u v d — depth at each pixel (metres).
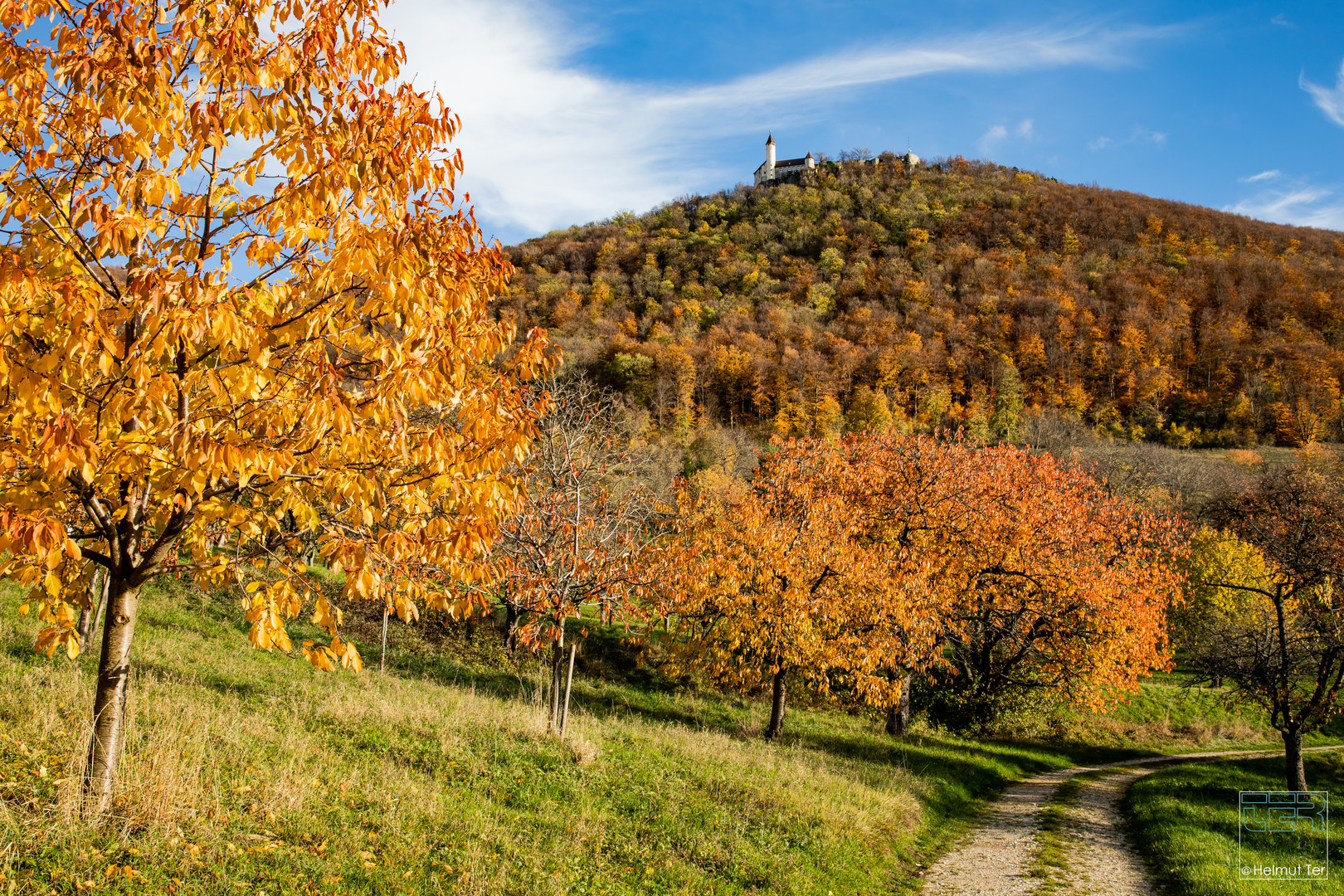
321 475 4.55
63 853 4.62
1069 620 23.16
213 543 5.60
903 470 24.08
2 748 6.23
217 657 12.94
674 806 9.45
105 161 4.49
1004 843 12.33
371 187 4.73
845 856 9.41
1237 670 17.14
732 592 17.70
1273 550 17.69
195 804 5.80
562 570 11.66
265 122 4.45
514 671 22.19
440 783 8.25
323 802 6.81
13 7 4.00
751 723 19.73
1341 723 29.34
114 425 4.07
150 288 3.70
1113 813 15.28
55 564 3.54
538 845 7.16
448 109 5.12
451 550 4.74
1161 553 27.20
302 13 4.90
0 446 3.72
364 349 4.81
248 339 3.88
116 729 5.13
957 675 27.22
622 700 20.91
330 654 4.55
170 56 4.32
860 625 19.25
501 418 4.91
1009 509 23.38
